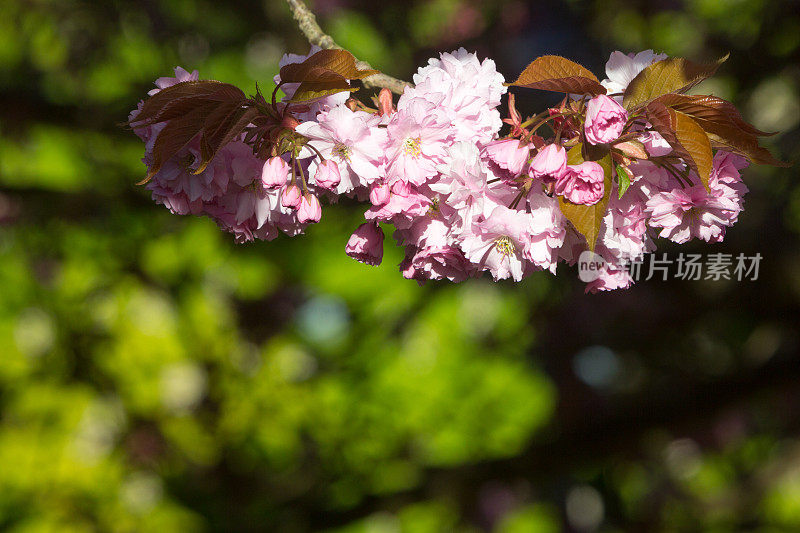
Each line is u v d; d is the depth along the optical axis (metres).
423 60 5.43
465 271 1.63
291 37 4.93
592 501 5.38
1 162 4.64
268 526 4.60
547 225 1.47
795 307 4.23
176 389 5.31
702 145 1.33
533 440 5.01
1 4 4.39
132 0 4.63
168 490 4.94
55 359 5.02
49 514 5.25
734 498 5.09
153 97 1.41
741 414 5.16
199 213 1.62
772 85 4.63
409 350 5.36
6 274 4.93
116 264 4.91
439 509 5.36
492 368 5.27
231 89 1.43
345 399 4.93
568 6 5.34
